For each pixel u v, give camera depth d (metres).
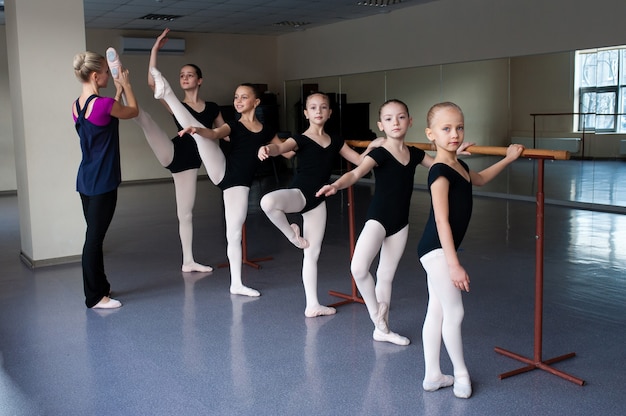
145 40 13.16
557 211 8.51
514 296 4.58
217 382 3.21
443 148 2.82
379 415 2.81
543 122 9.27
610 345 3.60
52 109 5.78
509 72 9.66
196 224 7.96
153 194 11.30
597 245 6.23
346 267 5.56
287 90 14.94
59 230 5.92
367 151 3.74
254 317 4.23
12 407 2.98
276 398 3.00
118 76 4.30
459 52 10.42
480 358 3.44
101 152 4.33
